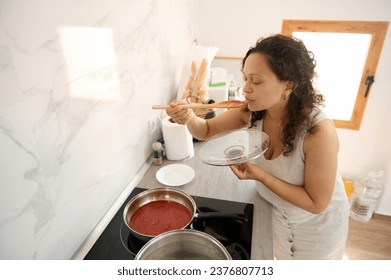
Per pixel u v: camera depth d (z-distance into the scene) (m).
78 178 0.79
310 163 0.78
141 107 1.17
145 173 1.20
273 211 1.01
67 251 0.79
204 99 1.50
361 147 2.45
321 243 1.03
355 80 2.29
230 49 2.30
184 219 0.89
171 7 1.47
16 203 0.59
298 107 0.77
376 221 2.34
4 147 0.55
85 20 0.75
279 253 1.16
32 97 0.60
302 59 0.71
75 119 0.75
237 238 0.85
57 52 0.66
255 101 0.76
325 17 2.09
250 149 0.91
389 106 2.23
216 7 2.18
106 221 0.94
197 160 1.30
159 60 1.35
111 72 0.91
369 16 2.02
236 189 1.09
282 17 2.14
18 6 0.55
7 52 0.54
